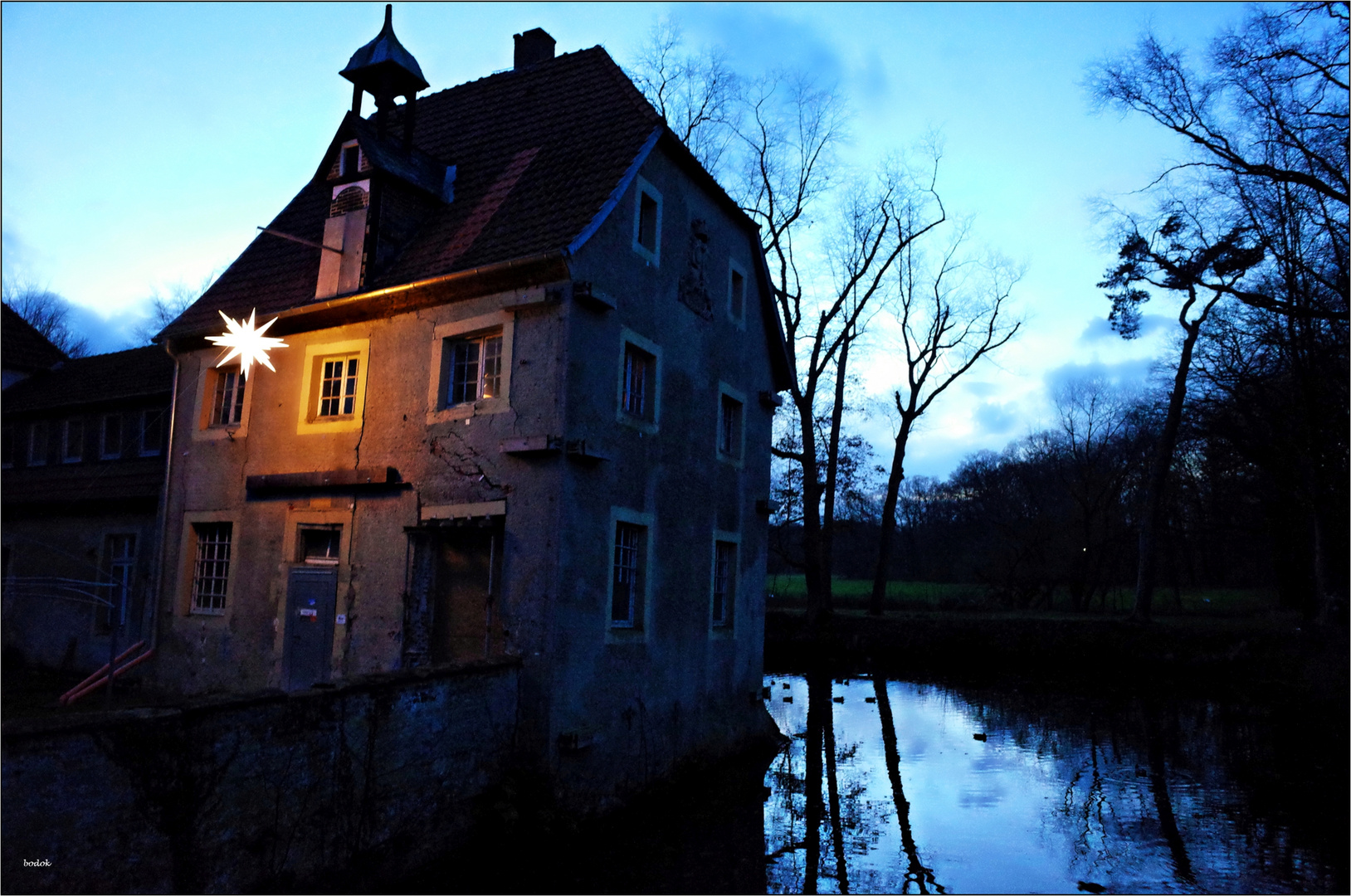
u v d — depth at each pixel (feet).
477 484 33.81
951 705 64.23
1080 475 139.33
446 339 36.22
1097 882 28.50
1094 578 133.39
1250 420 82.64
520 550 32.01
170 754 18.54
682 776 39.06
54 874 16.24
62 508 51.83
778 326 51.93
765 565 50.11
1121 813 36.63
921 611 124.98
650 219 39.60
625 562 36.35
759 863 29.48
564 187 37.52
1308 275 71.82
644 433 37.47
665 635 38.40
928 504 184.24
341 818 22.71
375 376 38.11
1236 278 79.20
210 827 19.29
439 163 44.14
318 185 47.26
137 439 52.80
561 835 29.14
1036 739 52.11
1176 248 81.05
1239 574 145.79
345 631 36.47
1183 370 91.66
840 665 88.69
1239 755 48.08
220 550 42.80
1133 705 64.64
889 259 100.17
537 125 43.68
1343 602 77.15
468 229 38.86
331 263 40.55
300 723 21.72
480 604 34.88
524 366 33.32
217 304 45.68
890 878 28.60
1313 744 51.11
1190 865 30.25
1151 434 125.80
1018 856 31.12
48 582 47.62
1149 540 93.61
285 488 39.45
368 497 37.09
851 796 38.70
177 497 44.55
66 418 57.31
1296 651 74.08
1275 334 76.54
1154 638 84.12
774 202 93.30
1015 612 122.42
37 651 51.16
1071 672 83.05
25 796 15.87
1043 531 134.10
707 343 44.06
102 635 48.60
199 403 44.88
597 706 32.99
